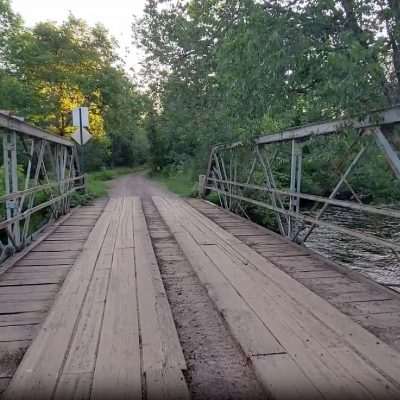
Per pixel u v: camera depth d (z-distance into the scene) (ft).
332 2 12.55
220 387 6.19
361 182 20.58
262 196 28.89
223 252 15.53
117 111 72.84
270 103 16.10
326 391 5.94
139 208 30.81
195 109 41.65
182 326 8.50
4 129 14.73
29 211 16.88
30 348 7.25
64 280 11.72
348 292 10.87
